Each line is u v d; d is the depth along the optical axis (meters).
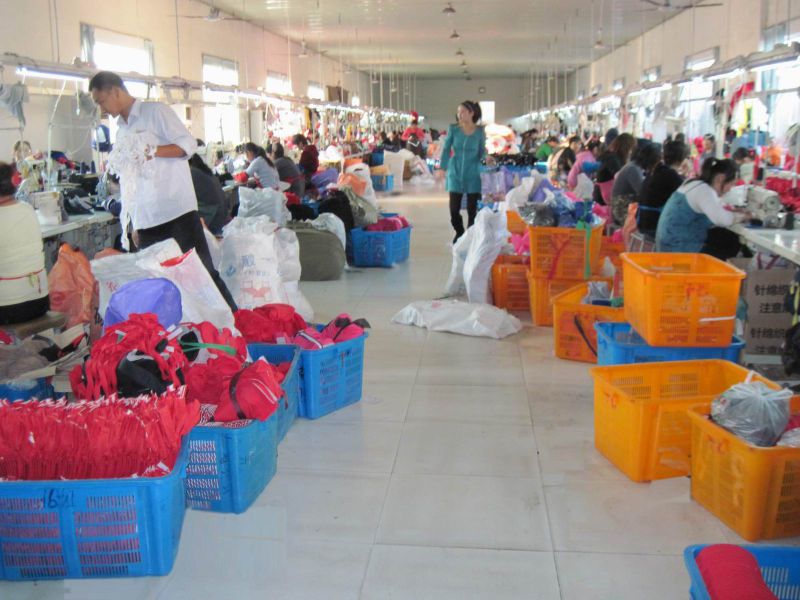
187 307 2.98
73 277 4.05
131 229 4.07
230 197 7.84
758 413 2.36
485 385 3.74
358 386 3.54
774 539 2.33
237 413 2.53
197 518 2.50
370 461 2.91
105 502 2.10
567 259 4.64
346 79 23.14
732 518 2.39
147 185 3.84
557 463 2.88
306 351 3.24
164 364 2.45
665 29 14.04
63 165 6.07
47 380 3.06
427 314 4.78
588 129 14.57
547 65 23.73
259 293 4.14
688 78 6.57
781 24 8.81
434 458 2.94
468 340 4.51
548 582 2.15
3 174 3.49
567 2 11.67
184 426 2.20
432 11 12.51
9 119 5.99
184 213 3.94
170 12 10.11
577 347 4.10
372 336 4.60
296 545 2.34
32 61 4.59
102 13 8.13
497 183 8.20
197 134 10.02
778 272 3.70
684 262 3.62
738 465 2.32
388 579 2.17
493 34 15.79
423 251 7.81
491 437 3.13
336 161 12.77
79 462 2.18
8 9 6.34
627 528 2.42
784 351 3.06
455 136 6.90
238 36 13.20
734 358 3.19
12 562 2.14
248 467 2.53
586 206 4.73
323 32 15.23
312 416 3.31
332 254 6.24
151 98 7.41
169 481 2.12
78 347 3.79
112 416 2.14
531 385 3.74
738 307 3.92
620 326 3.57
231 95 9.68
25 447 2.15
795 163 4.71
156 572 2.18
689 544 2.33
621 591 2.11
